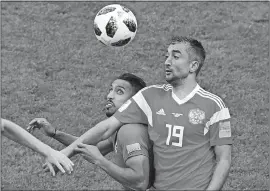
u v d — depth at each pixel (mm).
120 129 15781
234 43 36125
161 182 15086
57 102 30750
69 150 15500
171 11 39406
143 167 15305
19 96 31141
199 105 15055
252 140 27797
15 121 29047
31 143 15031
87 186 24906
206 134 15031
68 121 29094
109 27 18656
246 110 30031
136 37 36625
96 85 32281
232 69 33594
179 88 15359
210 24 38031
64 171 14875
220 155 15008
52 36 36906
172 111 15141
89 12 39406
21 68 33750
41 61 34406
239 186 24766
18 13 39344
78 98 31141
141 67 33812
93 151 15359
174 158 14953
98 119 29375
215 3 40406
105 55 35000
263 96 31312
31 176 25359
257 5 40250
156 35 36875
